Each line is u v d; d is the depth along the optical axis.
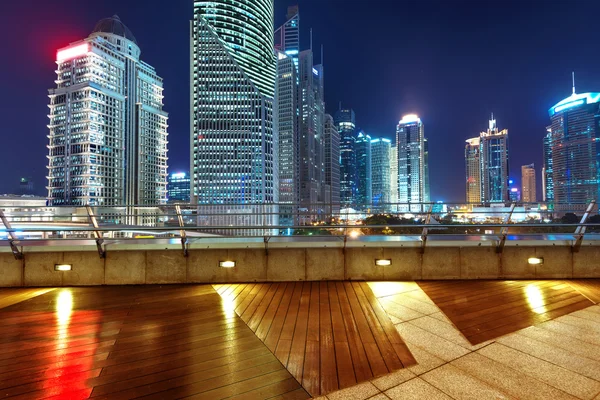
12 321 5.35
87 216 7.42
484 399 3.34
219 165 173.00
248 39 191.50
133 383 3.58
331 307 5.98
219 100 176.38
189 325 5.18
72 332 4.91
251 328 5.06
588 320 5.36
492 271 7.82
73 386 3.53
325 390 3.47
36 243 7.58
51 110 184.00
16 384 3.57
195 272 7.65
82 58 186.38
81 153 176.50
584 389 3.51
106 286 7.46
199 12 184.88
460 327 5.11
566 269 7.85
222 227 7.44
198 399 3.30
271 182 182.12
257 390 3.46
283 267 7.71
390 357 4.19
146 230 7.57
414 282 7.60
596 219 16.86
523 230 10.28
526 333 4.89
